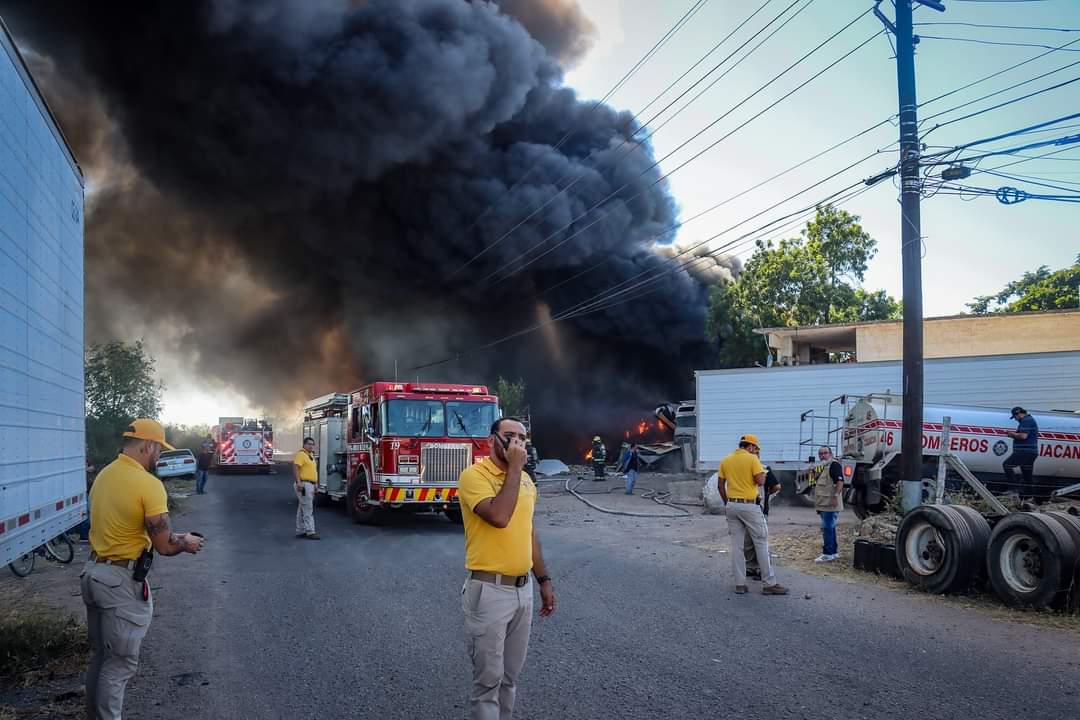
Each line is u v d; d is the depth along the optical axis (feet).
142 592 13.11
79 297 24.63
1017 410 45.19
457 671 17.88
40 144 19.29
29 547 17.75
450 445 47.16
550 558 34.60
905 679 17.16
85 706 14.08
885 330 92.38
